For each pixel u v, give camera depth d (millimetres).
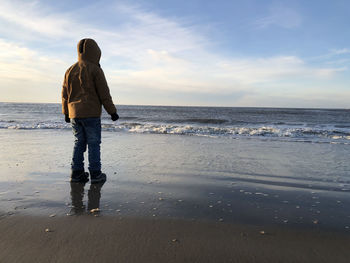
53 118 19641
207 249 1671
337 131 10812
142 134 9484
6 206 2371
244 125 17406
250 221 2121
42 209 2311
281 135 9672
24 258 1539
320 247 1714
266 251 1657
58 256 1562
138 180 3361
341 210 2402
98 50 3283
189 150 5941
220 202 2580
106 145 6527
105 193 2807
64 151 5340
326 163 4641
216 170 3994
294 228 1998
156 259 1545
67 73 3219
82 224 2012
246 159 4934
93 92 3139
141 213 2254
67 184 3121
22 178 3340
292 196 2812
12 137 7707
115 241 1754
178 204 2504
